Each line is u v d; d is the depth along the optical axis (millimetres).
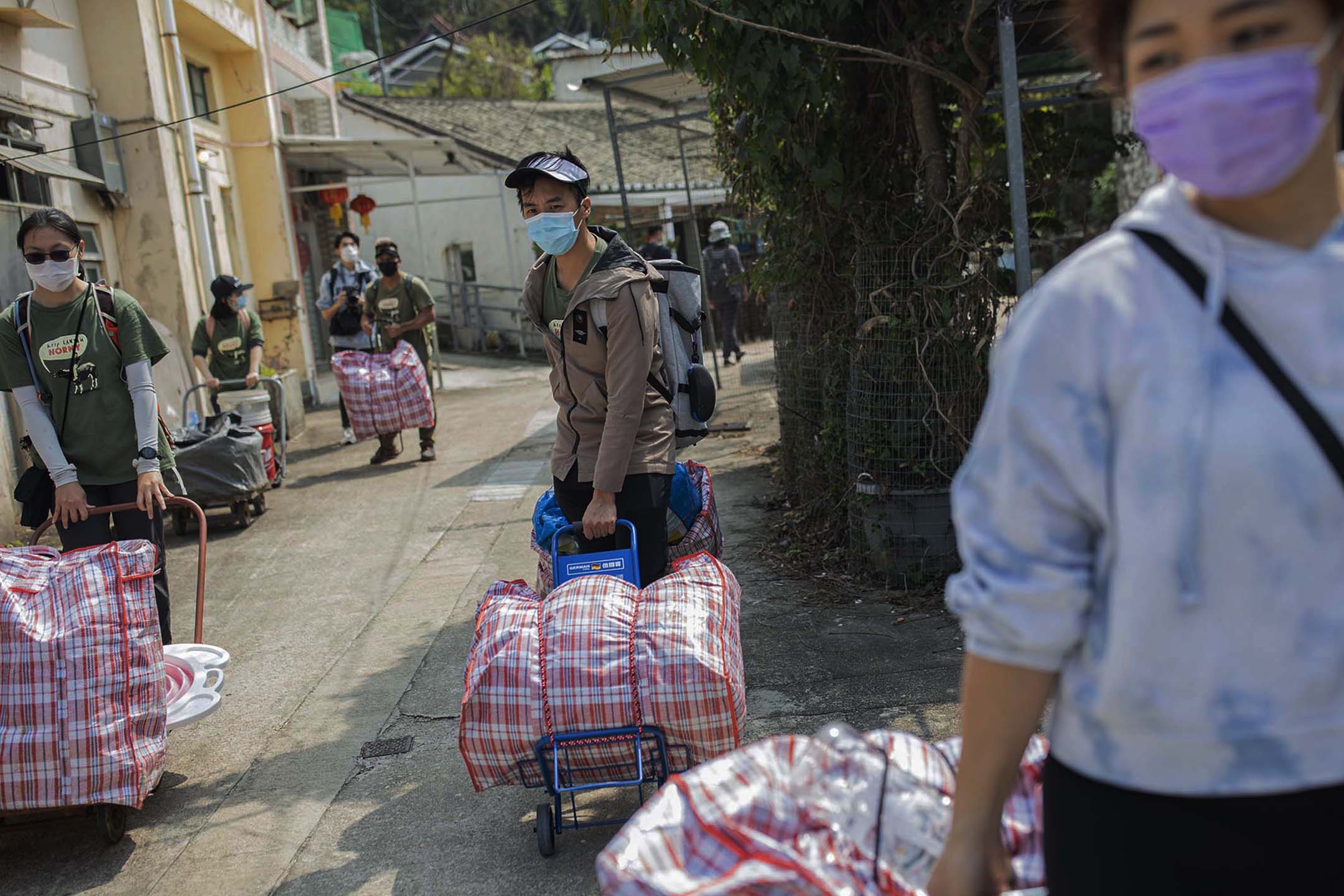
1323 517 1101
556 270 3656
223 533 7629
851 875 1529
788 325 6531
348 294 11203
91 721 3330
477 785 3107
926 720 3867
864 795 1618
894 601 5086
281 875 3252
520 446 10039
